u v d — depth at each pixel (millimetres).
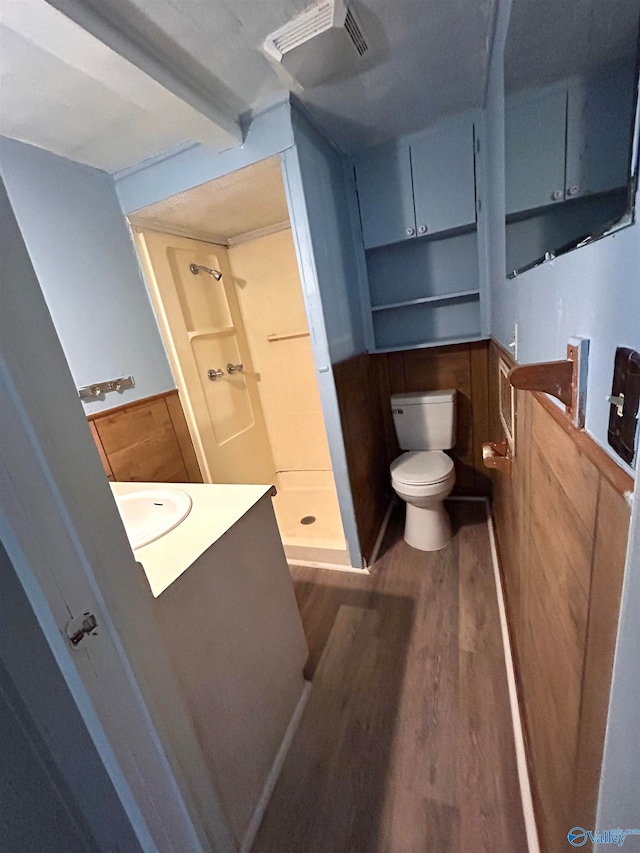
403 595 1749
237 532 1021
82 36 878
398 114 1630
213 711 875
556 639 736
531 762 978
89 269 1542
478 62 1341
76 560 529
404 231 1982
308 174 1526
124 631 602
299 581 1948
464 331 2205
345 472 1817
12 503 458
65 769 532
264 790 1044
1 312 453
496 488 1969
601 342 456
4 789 454
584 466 550
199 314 2254
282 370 2779
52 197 1410
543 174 753
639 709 363
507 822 933
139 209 1695
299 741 1183
